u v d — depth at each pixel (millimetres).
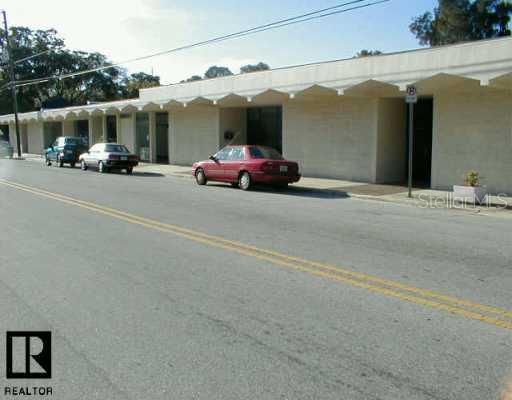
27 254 7980
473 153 17078
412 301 5672
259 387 3785
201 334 4793
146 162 34375
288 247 8453
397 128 20906
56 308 5531
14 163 35781
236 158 18641
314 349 4438
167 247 8445
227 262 7445
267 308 5480
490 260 7641
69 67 72812
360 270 6988
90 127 39875
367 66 20000
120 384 3865
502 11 45844
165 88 31766
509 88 15719
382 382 3846
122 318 5223
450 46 17297
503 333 4762
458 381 3854
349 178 21250
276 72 24000
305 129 22953
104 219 11266
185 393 3715
